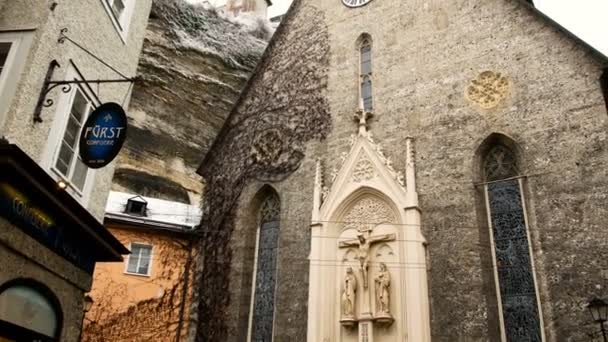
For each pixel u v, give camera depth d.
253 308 21.44
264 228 22.88
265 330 20.69
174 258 26.22
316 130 22.70
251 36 54.59
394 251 18.66
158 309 25.23
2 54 12.15
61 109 13.16
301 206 21.55
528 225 17.11
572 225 16.11
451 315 16.94
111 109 12.63
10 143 10.47
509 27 19.91
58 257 12.51
